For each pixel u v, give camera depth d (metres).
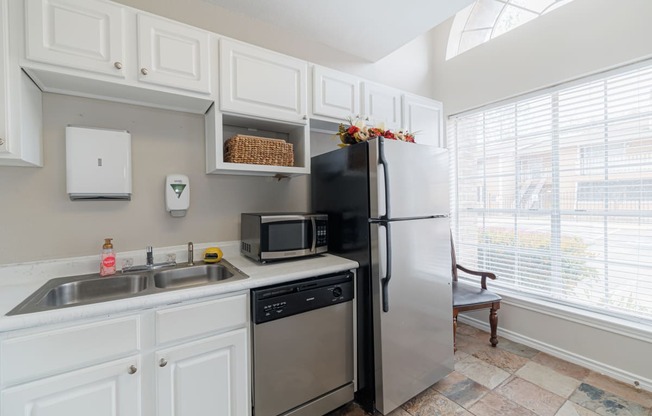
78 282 1.43
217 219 1.97
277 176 2.15
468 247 2.82
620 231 1.91
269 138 1.94
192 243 1.78
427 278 1.81
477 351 2.27
